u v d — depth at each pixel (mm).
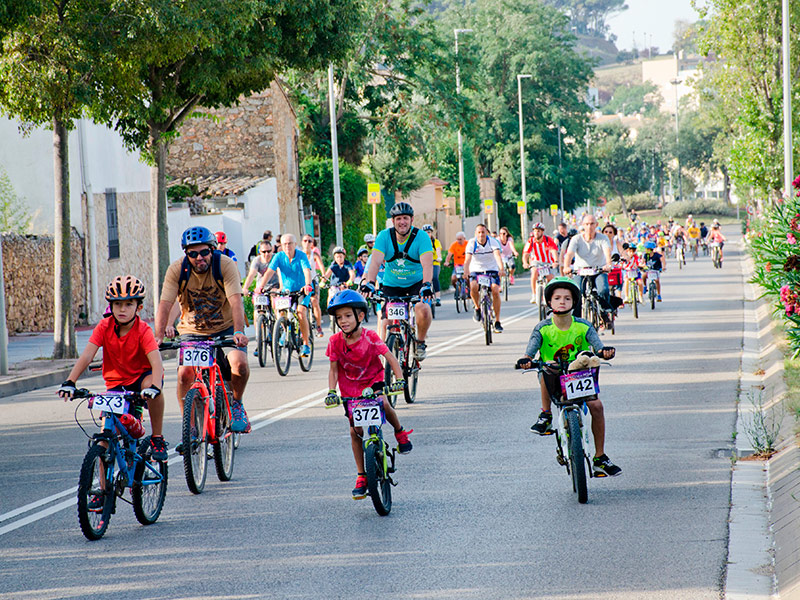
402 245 40594
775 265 46094
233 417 29391
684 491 26000
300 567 20719
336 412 40531
